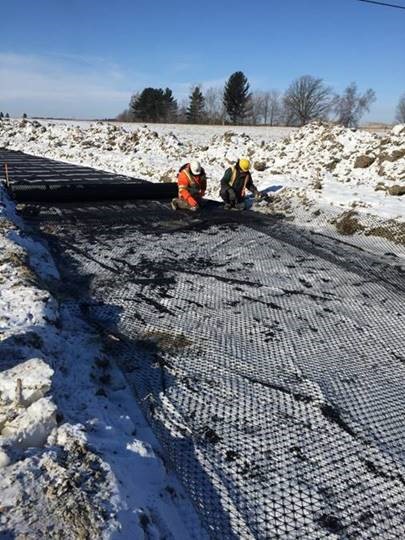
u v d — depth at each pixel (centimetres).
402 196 822
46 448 233
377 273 558
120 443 256
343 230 720
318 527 230
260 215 831
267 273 554
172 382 338
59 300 453
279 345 393
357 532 229
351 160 1037
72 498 201
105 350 368
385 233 678
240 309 459
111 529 190
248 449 278
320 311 457
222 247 648
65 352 335
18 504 196
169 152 1634
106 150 1819
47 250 607
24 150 2009
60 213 815
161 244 657
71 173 1316
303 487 253
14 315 366
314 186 898
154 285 513
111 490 211
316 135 1195
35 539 180
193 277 538
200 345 390
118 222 769
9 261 482
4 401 258
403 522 234
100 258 597
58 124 2658
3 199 805
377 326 429
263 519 234
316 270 565
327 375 352
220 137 1555
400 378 352
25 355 299
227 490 249
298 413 309
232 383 339
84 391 299
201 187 869
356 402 322
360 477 260
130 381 338
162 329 416
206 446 279
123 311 449
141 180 1192
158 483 242
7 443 228
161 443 279
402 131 998
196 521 231
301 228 750
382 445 284
